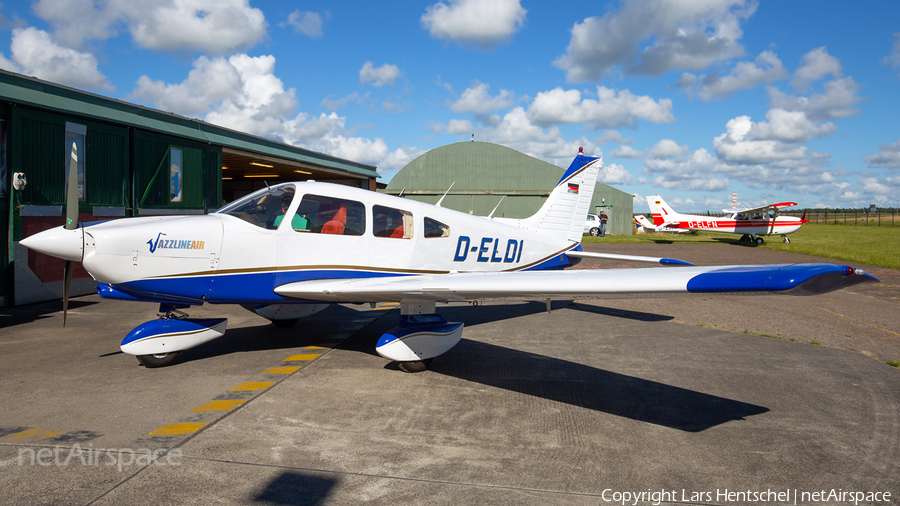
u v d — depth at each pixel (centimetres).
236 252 432
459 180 2914
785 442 293
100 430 296
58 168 704
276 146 1232
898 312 723
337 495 229
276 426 307
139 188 827
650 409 344
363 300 455
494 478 248
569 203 709
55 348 480
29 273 687
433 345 427
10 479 237
